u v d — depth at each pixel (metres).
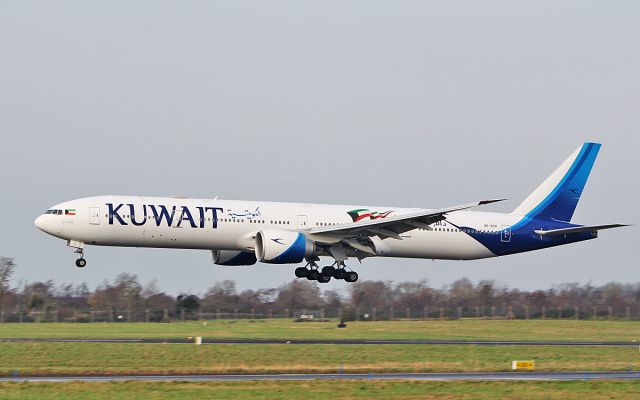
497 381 128.38
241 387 120.25
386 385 123.06
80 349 169.88
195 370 143.12
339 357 164.62
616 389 121.50
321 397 112.00
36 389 116.44
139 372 140.50
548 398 113.44
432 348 181.12
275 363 154.75
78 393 113.44
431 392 117.38
